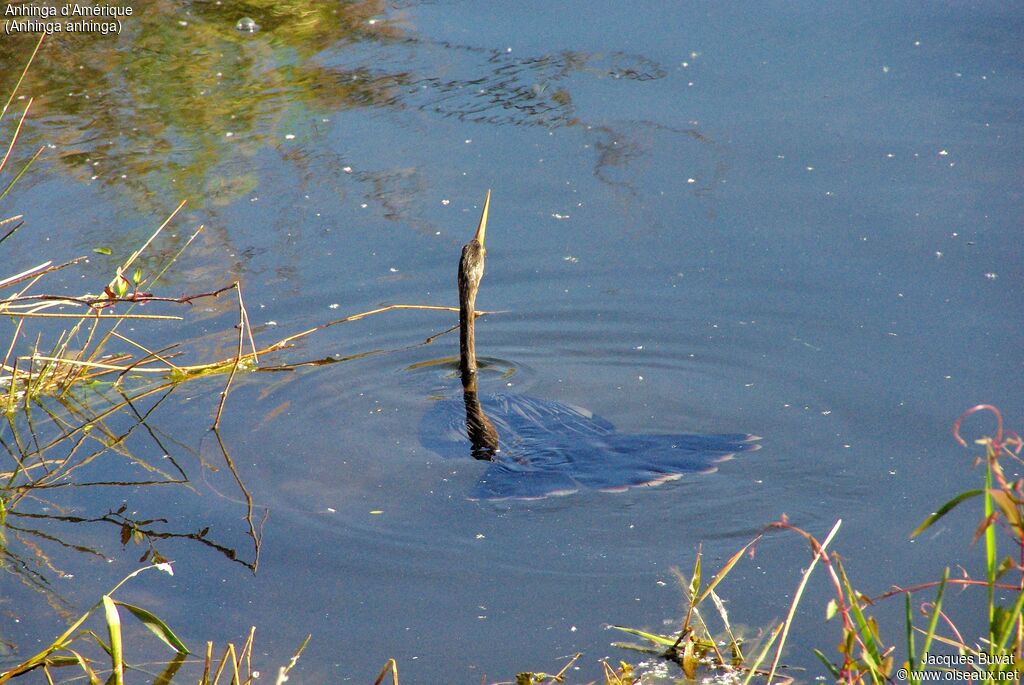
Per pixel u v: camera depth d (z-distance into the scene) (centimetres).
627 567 801
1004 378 1034
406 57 1841
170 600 775
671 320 1202
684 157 1491
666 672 680
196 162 1536
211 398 1101
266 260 1334
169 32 1977
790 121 1557
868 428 985
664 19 1923
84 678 695
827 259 1273
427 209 1424
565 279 1289
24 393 1105
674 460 941
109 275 1283
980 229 1290
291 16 2031
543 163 1507
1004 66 1664
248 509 898
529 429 1011
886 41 1775
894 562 793
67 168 1516
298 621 747
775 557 806
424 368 1154
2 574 808
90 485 940
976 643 696
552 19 1958
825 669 679
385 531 857
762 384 1084
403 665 696
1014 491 584
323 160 1540
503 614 748
